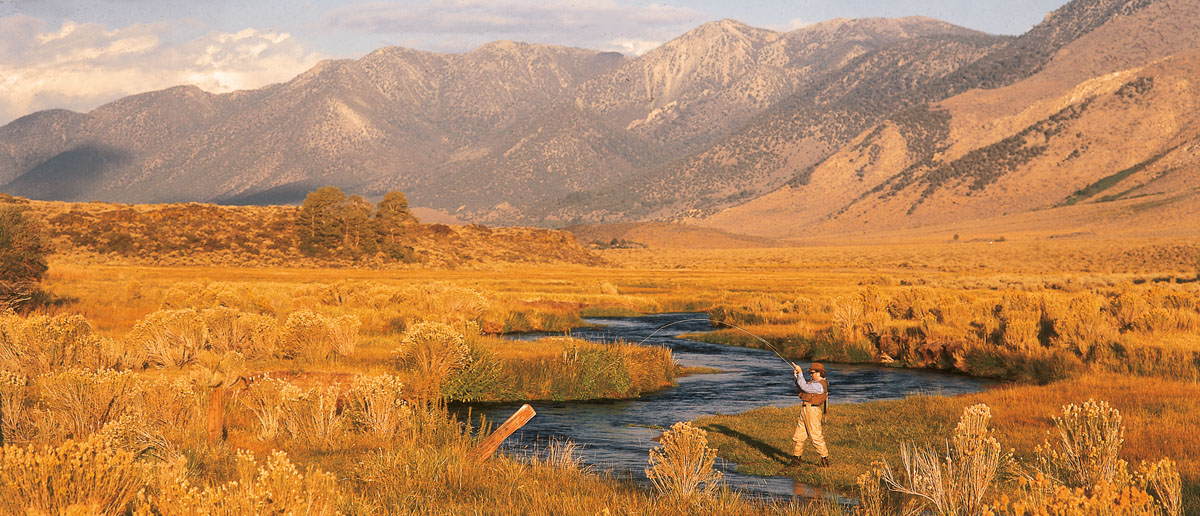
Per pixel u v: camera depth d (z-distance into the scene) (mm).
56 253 81188
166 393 12578
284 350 21000
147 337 19078
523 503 8719
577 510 8453
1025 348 24031
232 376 11906
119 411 11648
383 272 89062
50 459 6211
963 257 145000
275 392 13430
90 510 5938
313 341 20797
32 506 6078
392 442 12125
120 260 84250
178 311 19797
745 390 21344
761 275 100375
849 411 16703
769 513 8977
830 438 14039
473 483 9578
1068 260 131500
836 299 40969
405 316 32500
